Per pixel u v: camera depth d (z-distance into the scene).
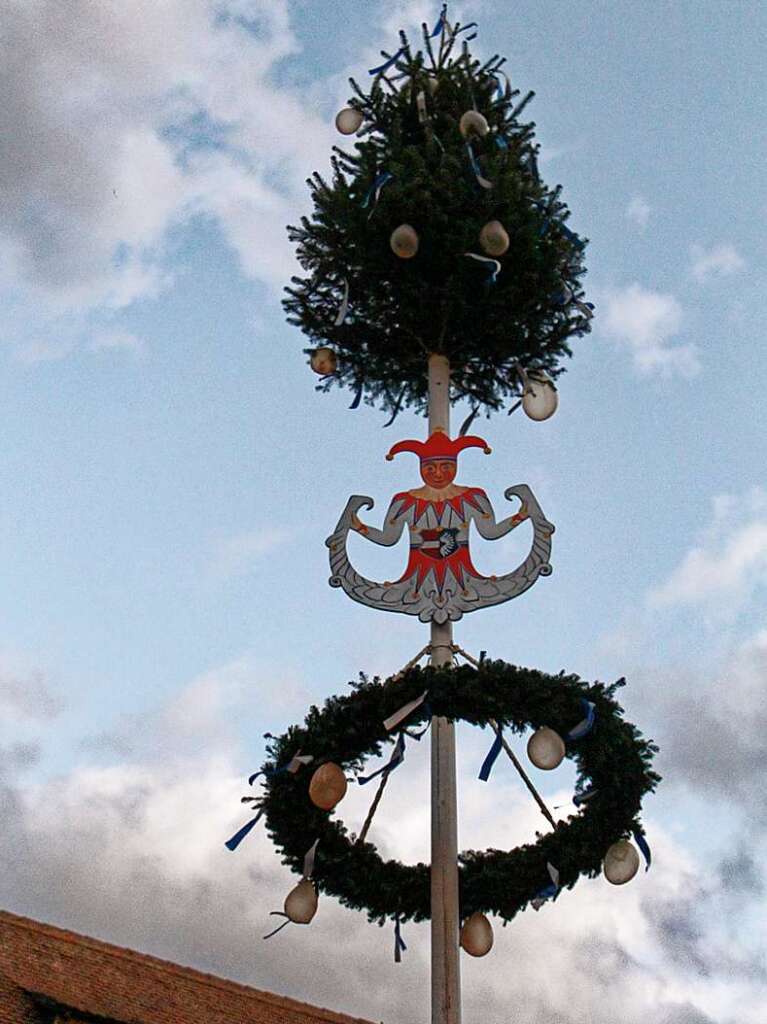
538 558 13.65
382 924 13.22
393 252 14.46
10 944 17.45
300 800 12.75
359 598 13.72
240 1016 19.20
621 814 12.43
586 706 12.23
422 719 12.70
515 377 15.73
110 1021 17.34
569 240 15.03
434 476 14.22
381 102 15.70
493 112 15.78
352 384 16.08
